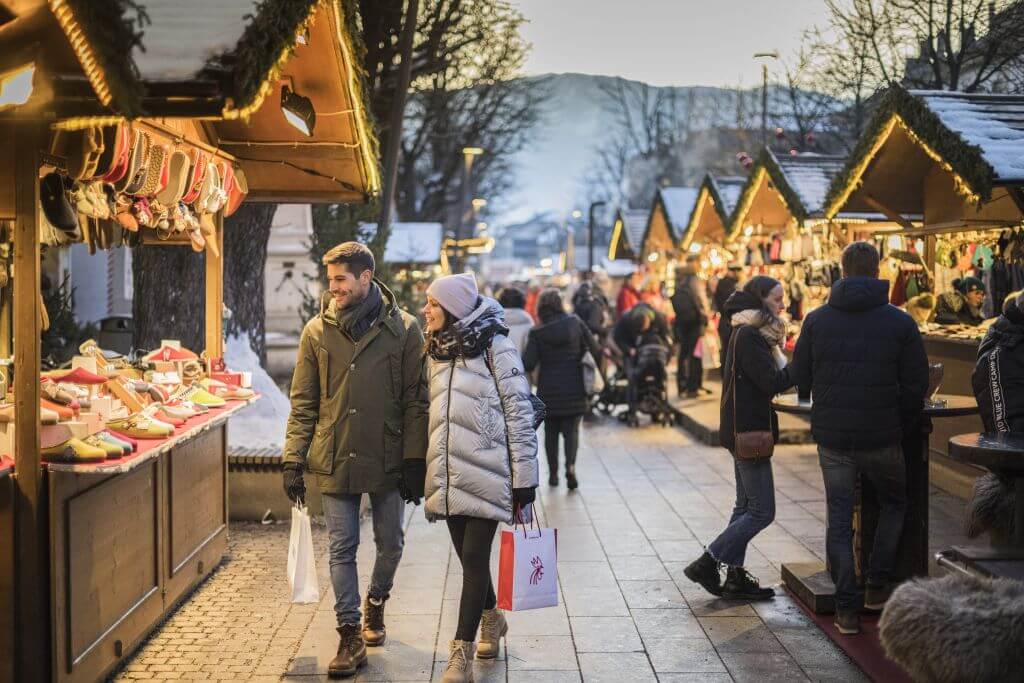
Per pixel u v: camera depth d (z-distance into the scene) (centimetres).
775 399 652
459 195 3684
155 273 875
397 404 509
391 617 589
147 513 533
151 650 530
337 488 501
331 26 552
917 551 578
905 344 538
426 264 2530
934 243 983
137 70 361
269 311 1755
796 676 501
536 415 505
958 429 905
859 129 1475
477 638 555
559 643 549
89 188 506
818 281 1284
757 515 609
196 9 372
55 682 425
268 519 809
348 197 737
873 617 577
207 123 642
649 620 587
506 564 477
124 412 528
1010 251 855
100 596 470
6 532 416
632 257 2869
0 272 494
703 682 493
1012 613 362
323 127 663
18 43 392
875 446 542
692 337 1582
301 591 504
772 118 1875
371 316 509
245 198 739
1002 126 711
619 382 1520
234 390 681
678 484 998
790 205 1255
